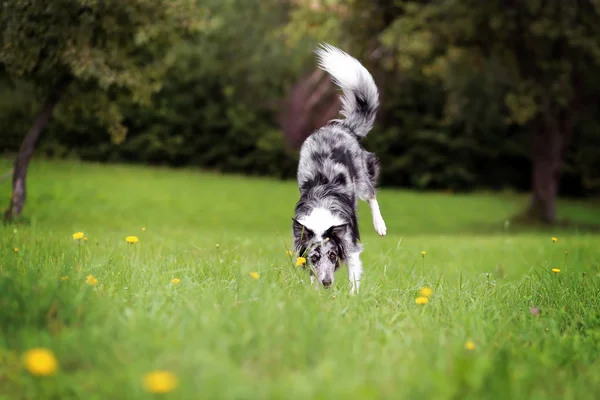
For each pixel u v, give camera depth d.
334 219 6.24
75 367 3.10
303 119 28.53
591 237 13.84
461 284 5.97
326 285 5.88
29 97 23.52
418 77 24.72
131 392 2.76
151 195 20.47
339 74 7.82
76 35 10.97
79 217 14.79
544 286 5.98
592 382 3.54
